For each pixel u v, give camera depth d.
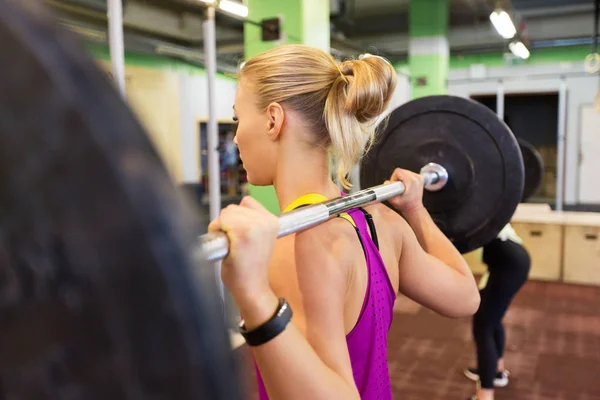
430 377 3.20
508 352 3.60
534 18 9.23
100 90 0.19
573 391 3.03
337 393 0.70
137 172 0.18
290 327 0.69
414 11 8.25
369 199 0.98
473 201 1.64
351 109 0.92
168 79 8.39
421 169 1.65
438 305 1.14
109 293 0.18
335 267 0.81
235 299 0.67
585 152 9.99
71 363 0.17
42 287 0.17
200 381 0.19
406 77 9.24
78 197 0.17
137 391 0.18
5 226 0.17
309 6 4.12
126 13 5.74
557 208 8.74
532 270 5.51
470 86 10.53
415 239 1.12
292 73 0.92
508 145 1.56
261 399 0.90
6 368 0.17
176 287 0.19
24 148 0.17
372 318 0.89
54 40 0.18
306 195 0.91
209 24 3.15
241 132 0.97
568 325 4.13
